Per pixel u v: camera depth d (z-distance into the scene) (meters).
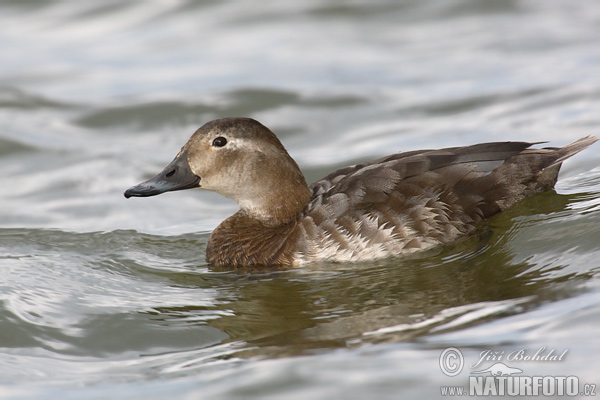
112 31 21.28
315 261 10.95
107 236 13.02
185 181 11.52
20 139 16.67
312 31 20.59
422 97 17.47
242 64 19.20
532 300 9.14
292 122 16.94
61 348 9.37
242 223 11.77
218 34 20.73
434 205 10.76
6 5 22.48
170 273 11.49
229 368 8.41
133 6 22.23
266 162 11.44
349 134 16.41
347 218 10.84
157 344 9.39
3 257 12.10
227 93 17.84
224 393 7.79
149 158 15.98
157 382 8.31
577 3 21.05
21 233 13.20
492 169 11.12
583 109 16.17
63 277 11.29
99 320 9.95
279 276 10.91
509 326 8.55
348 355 8.32
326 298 10.11
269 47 19.97
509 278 9.93
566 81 17.41
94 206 14.44
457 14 20.89
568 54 18.61
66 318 10.01
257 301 10.25
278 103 17.53
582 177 13.14
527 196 11.27
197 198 14.91
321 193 11.51
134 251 12.41
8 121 17.38
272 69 18.89
